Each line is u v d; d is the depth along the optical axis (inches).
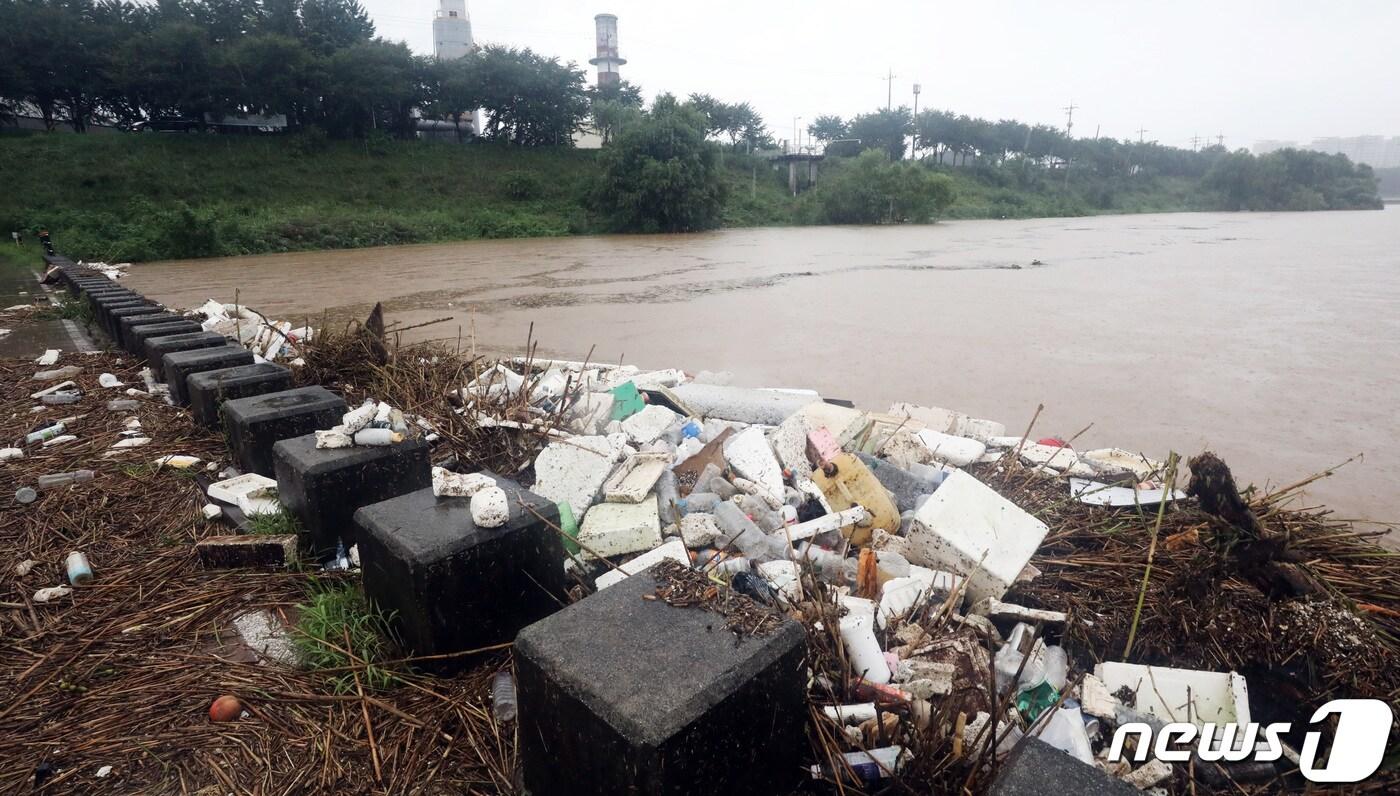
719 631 95.7
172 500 193.9
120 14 1859.0
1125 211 3336.6
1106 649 139.0
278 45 1854.1
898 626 134.4
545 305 694.5
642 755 78.9
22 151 1545.3
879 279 882.8
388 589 128.0
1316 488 263.3
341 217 1561.3
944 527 157.3
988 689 118.6
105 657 130.8
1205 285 812.0
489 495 126.7
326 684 124.0
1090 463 233.8
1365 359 449.4
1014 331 543.2
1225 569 138.6
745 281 871.1
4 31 1643.7
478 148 2206.0
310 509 157.8
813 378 412.5
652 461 193.6
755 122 2930.6
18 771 105.3
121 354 375.9
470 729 112.4
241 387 237.9
